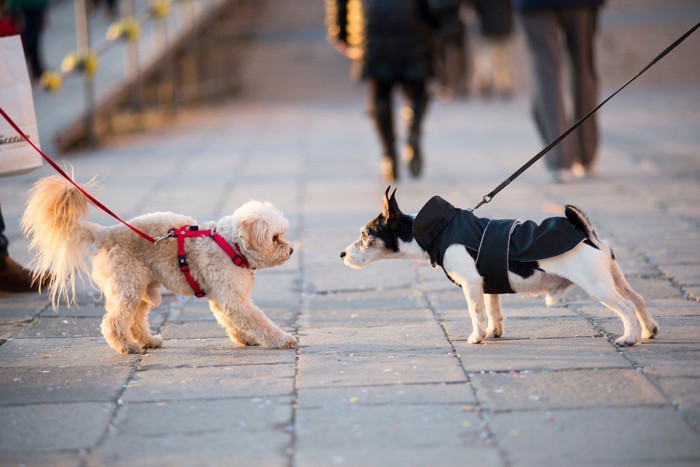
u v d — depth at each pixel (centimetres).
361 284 913
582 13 1387
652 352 652
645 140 1919
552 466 471
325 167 1692
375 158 1800
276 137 2181
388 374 626
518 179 1495
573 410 546
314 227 1174
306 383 612
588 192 1355
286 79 3256
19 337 755
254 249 686
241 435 524
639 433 509
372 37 1426
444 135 2153
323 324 778
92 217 1223
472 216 688
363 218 1218
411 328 751
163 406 577
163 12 2672
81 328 782
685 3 3856
